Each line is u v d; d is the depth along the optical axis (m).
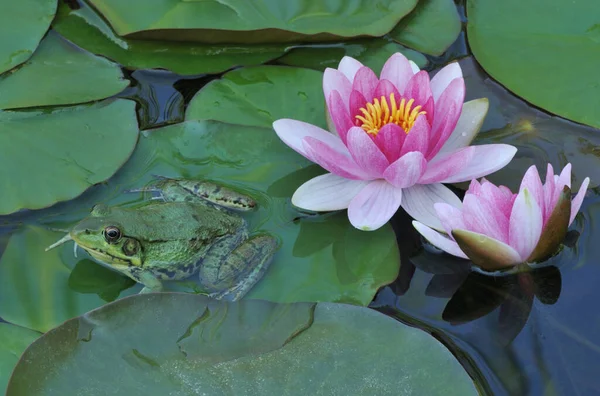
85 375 1.05
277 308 1.07
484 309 1.09
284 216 1.12
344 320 1.07
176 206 1.13
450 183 1.13
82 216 1.12
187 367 1.05
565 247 1.11
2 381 1.06
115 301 1.07
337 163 1.11
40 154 1.13
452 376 1.05
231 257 1.10
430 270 1.11
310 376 1.05
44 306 1.09
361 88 1.12
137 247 1.11
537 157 1.13
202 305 1.07
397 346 1.06
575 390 1.06
